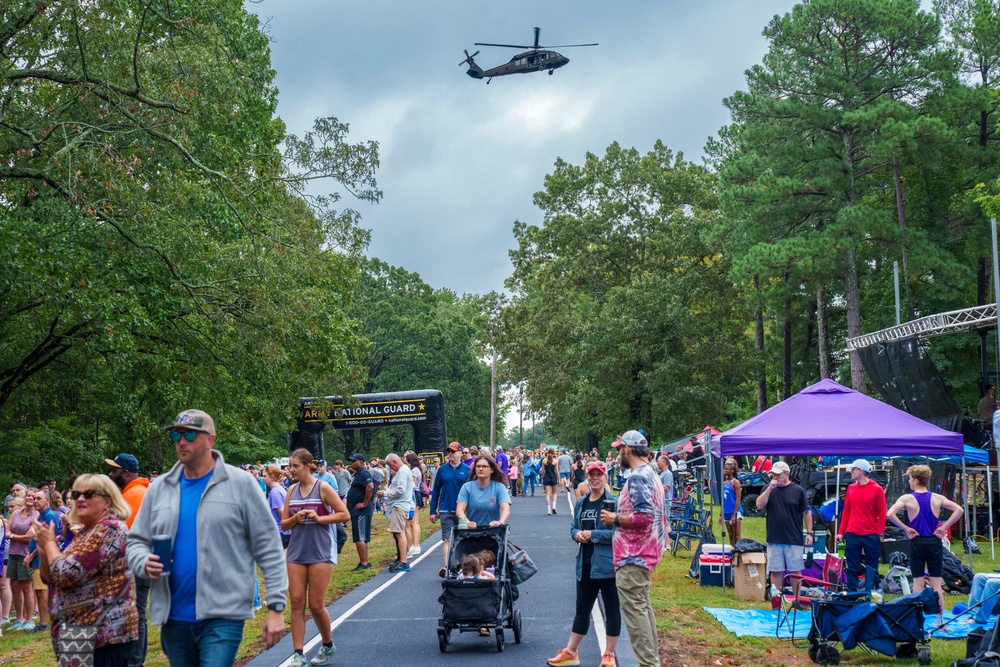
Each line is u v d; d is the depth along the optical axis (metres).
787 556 13.60
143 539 5.74
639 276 58.53
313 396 34.66
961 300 44.97
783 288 40.72
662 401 52.22
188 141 20.16
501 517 11.50
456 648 10.93
